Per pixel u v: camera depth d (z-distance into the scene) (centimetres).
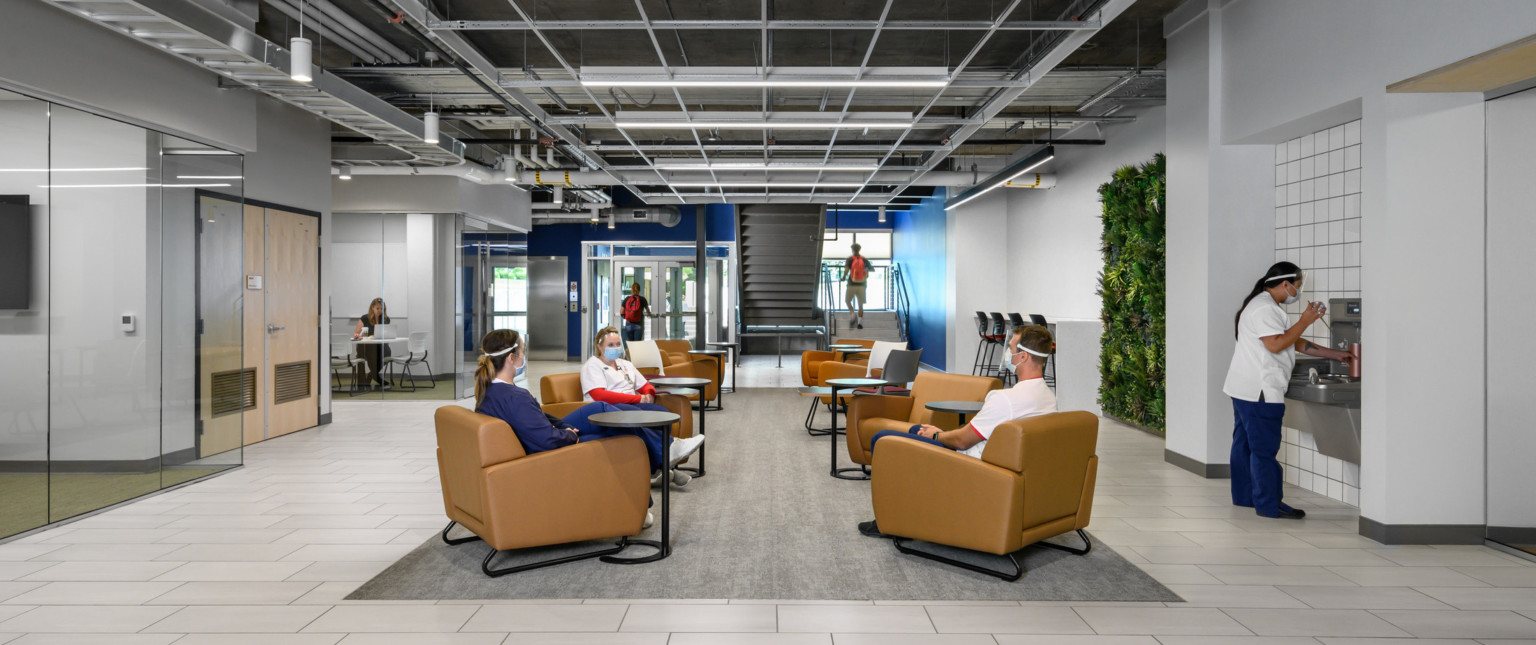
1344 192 532
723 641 308
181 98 599
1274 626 325
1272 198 609
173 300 601
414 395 1137
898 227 2069
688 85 634
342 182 1129
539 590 363
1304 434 582
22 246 496
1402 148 440
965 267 1442
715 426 870
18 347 497
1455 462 441
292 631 317
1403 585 375
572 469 393
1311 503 537
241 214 671
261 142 777
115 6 442
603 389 561
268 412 794
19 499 496
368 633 315
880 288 2069
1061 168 1172
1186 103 643
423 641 307
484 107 952
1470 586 374
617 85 636
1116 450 732
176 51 514
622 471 406
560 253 1822
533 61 812
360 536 452
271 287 797
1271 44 547
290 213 827
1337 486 545
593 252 1816
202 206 630
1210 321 612
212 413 631
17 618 331
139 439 569
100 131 546
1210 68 609
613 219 1748
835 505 522
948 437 426
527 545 386
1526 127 428
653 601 350
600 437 438
